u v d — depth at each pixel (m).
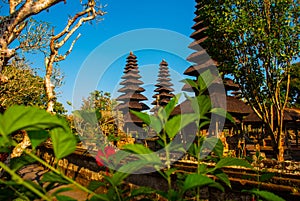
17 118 0.70
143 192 1.24
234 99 15.30
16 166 1.07
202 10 14.16
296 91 35.53
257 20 12.72
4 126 0.70
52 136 0.84
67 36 6.27
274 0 12.55
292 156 17.27
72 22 6.37
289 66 12.98
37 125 0.75
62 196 0.98
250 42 13.02
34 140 0.94
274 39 12.20
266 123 14.24
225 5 12.99
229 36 13.05
